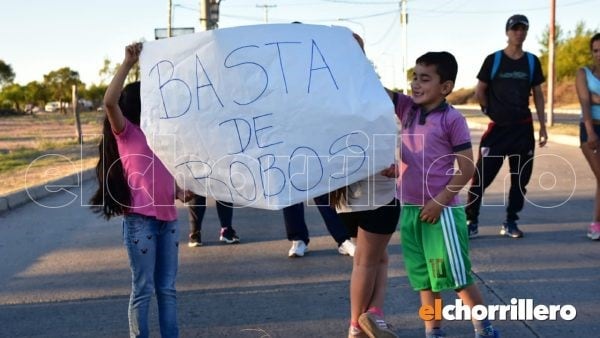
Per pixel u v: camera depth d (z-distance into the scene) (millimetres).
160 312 4172
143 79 3650
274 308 5180
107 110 3773
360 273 4125
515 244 7004
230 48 3523
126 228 3994
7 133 32250
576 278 5750
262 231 7996
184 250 7105
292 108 3482
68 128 36031
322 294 5496
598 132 6922
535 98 7301
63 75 83750
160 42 3658
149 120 3635
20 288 5828
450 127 4039
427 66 4039
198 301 5387
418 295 5422
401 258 6535
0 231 8367
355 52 3615
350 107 3494
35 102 90312
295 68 3512
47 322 4953
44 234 8141
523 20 6949
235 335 4648
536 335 4520
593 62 6922
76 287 5832
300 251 6699
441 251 4086
